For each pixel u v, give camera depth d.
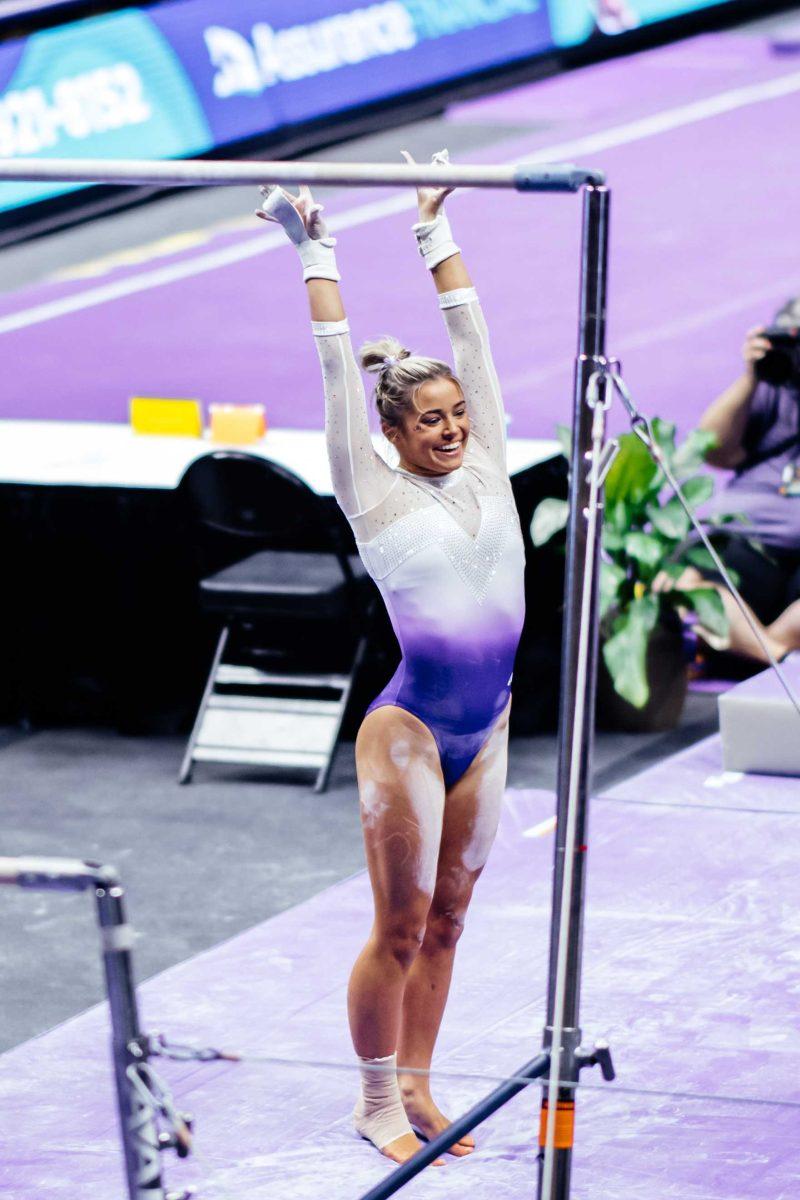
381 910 9.76
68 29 22.75
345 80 22.92
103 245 22.30
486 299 21.33
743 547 18.95
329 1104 10.41
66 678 19.92
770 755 15.93
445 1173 9.58
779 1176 9.29
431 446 9.52
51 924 14.18
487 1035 11.19
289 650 19.02
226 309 21.95
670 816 14.98
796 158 20.66
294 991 11.99
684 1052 10.74
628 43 21.66
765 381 18.89
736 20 21.14
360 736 9.84
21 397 22.77
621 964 12.05
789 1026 11.05
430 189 9.78
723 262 20.88
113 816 16.64
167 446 19.78
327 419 9.52
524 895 13.51
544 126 22.08
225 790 17.39
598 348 8.09
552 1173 7.98
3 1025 12.24
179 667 19.44
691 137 21.02
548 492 18.39
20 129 22.91
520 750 18.14
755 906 12.97
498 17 22.23
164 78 22.98
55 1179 9.61
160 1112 7.13
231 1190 9.39
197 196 22.05
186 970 12.41
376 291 21.59
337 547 17.12
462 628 9.49
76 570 19.34
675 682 18.39
